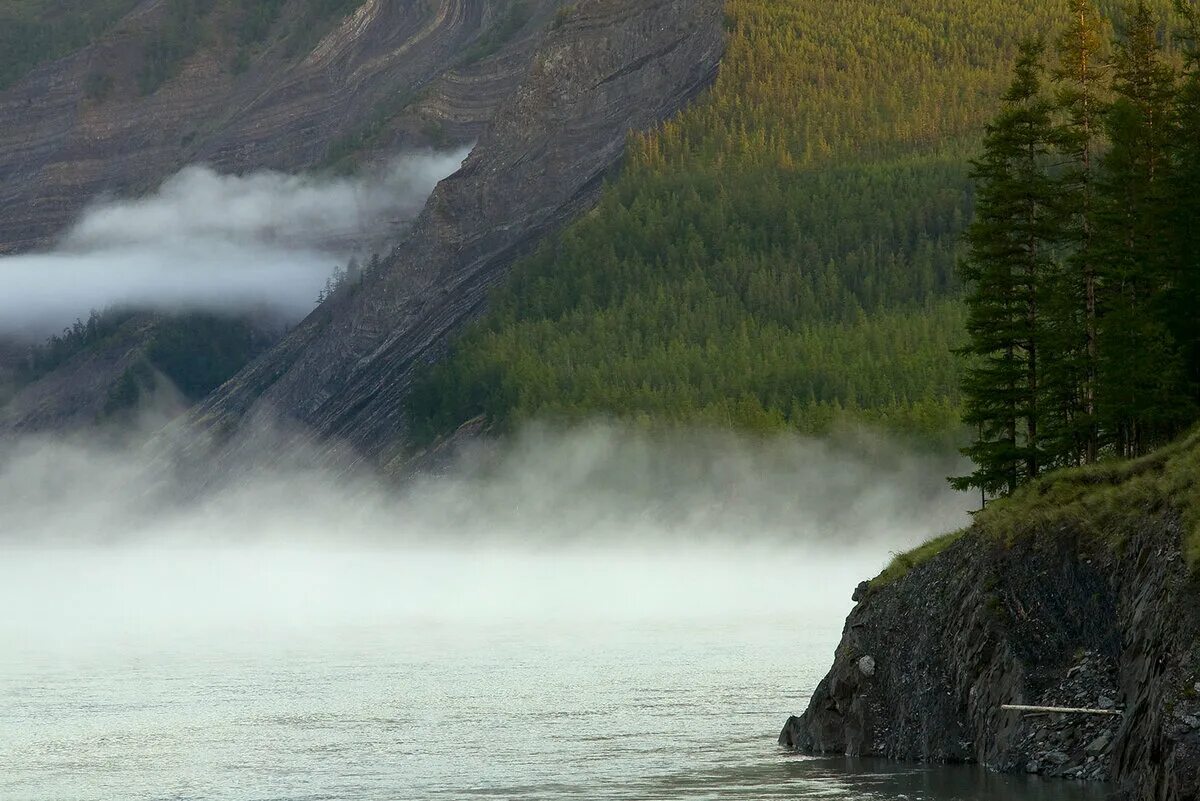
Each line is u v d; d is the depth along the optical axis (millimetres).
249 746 137875
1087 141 154000
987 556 114562
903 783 104000
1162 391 137875
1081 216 157375
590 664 194625
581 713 150500
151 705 168875
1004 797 95625
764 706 150750
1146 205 147125
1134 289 151375
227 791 116625
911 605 119125
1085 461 151500
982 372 152875
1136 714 96125
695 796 105312
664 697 159875
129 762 131500
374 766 124938
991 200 152625
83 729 151750
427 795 111188
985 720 108688
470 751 130375
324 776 121188
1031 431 152375
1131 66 158500
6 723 156875
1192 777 84500
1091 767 100312
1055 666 106312
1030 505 115812
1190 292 142750
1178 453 109562
